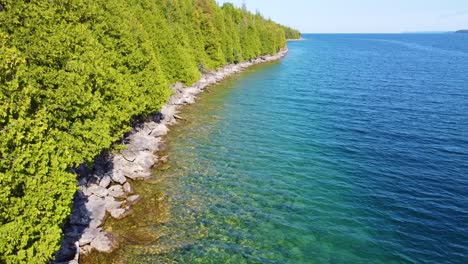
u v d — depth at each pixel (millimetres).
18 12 21938
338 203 29062
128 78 35750
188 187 30922
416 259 22453
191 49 80688
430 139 45094
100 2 34906
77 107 23078
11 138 15070
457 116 56000
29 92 17297
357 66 133750
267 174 34312
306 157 39000
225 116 56406
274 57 164500
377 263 22062
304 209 28016
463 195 30578
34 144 16359
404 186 32250
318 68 126438
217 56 97188
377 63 145375
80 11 29984
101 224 24203
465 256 22766
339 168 36094
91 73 24734
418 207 28578
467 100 68375
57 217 16453
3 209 14430
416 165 36906
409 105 64688
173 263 21125
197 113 57594
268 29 170125
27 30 21859
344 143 43750
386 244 23891
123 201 27609
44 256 15297
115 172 30797
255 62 142125
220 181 32438
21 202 14992
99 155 31344
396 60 159125
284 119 55125
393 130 49125
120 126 33781
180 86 69312
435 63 143625
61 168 17734
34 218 15289
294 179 33375
